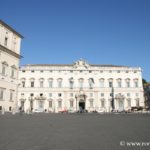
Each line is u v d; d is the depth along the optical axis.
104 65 112.19
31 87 107.75
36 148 9.88
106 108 105.81
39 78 108.31
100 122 27.52
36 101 106.69
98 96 106.75
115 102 106.00
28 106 106.25
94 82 107.81
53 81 108.12
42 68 108.69
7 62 56.59
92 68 108.81
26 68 108.81
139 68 108.25
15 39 61.47
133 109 97.94
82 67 108.75
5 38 56.56
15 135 14.05
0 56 53.69
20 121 27.36
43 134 14.74
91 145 10.66
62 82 108.06
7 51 56.41
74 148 9.92
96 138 12.99
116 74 108.19
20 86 107.69
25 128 18.58
